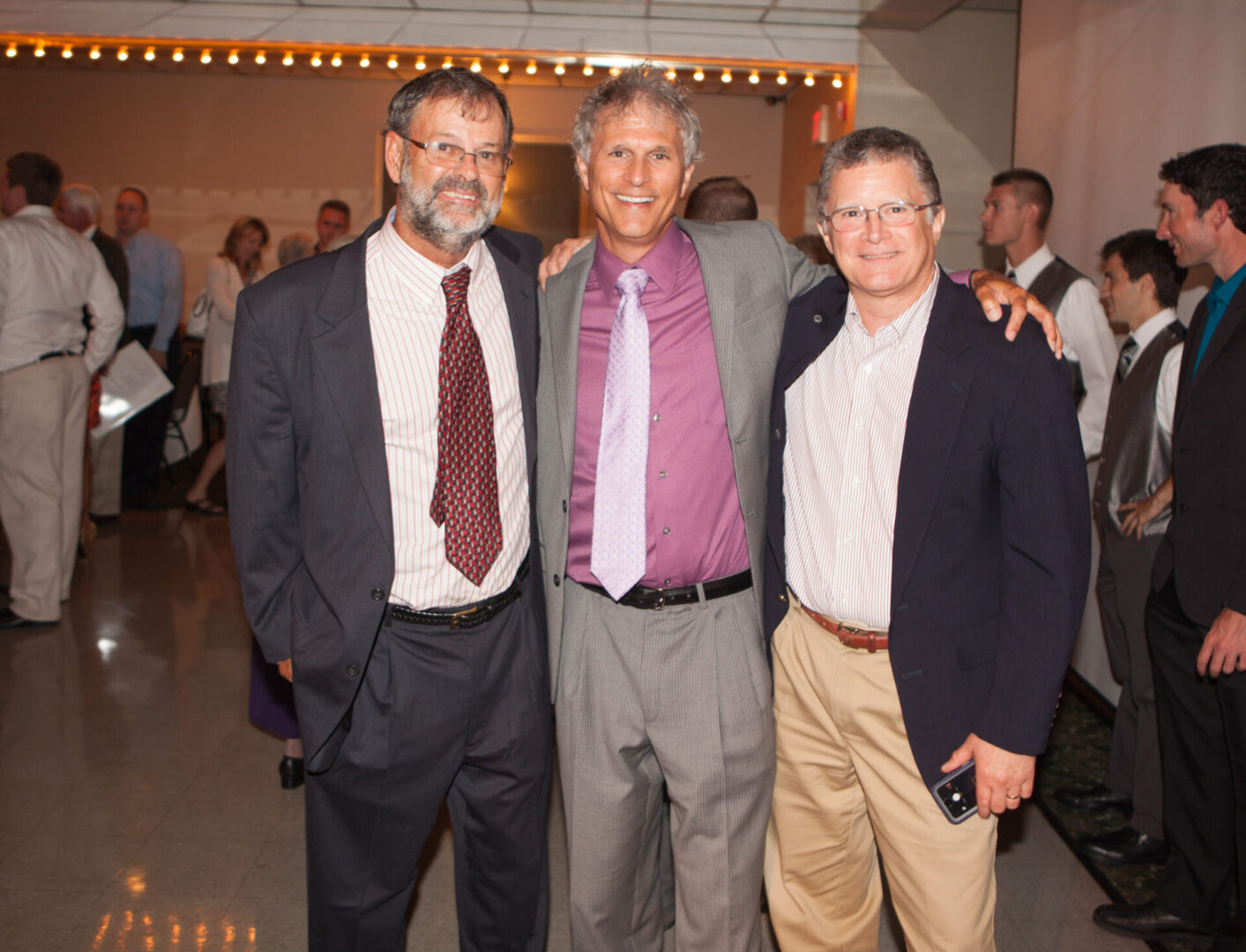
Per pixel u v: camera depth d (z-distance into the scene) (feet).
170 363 23.94
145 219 23.57
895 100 18.86
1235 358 7.23
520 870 6.77
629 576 6.13
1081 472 5.41
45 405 14.70
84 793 10.29
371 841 6.35
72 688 12.93
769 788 6.47
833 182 5.52
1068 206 14.11
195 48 18.93
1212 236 7.73
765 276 6.38
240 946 7.94
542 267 6.63
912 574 5.62
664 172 5.90
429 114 5.71
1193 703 7.77
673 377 6.16
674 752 6.30
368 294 6.00
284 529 6.22
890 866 6.20
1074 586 5.38
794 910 6.79
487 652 6.25
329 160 29.76
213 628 15.26
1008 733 5.45
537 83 27.12
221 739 11.63
